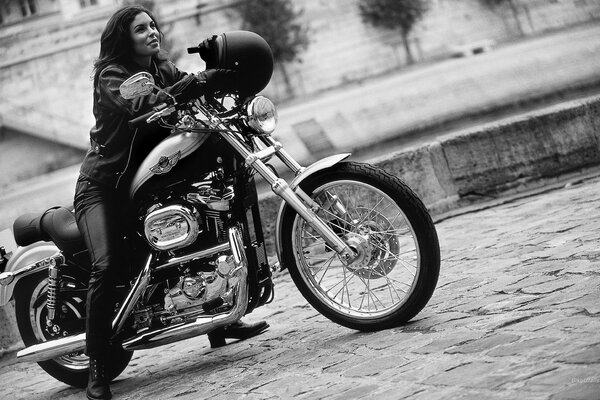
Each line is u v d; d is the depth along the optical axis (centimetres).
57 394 484
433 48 2945
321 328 462
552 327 324
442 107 2889
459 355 323
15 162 2317
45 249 481
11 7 2322
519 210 707
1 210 2314
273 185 404
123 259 435
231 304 411
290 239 419
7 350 687
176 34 2570
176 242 413
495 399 263
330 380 342
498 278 451
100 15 2356
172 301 421
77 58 2341
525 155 838
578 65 2862
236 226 412
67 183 2323
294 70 2834
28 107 2325
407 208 389
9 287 477
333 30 2895
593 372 262
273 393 347
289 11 2786
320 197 418
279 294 632
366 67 2916
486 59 2895
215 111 417
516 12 2931
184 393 396
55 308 459
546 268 441
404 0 2914
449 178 823
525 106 2855
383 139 2861
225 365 434
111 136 426
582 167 850
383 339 386
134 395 423
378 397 300
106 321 427
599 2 2922
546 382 265
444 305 421
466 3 2945
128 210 434
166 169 413
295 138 2825
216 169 420
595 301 344
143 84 385
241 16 2677
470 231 665
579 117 852
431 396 284
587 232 512
